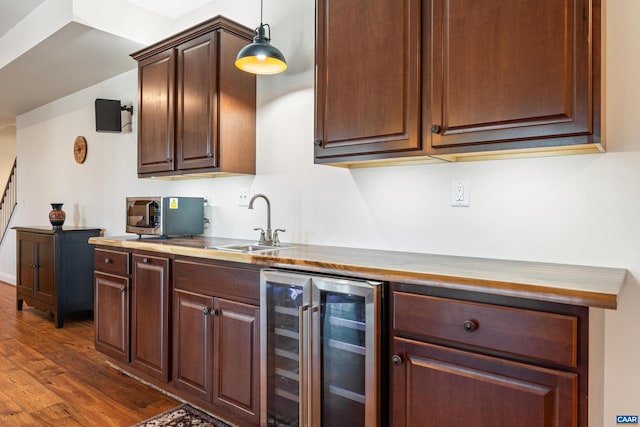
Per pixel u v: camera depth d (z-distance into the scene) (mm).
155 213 2777
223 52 2479
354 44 1826
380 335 1428
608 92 1528
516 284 1163
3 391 2398
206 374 2066
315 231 2396
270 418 1799
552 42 1341
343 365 1544
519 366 1170
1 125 6586
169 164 2744
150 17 3170
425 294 1350
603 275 1304
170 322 2271
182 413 2156
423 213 1987
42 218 5188
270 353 1793
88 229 3961
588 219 1570
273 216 2600
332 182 2328
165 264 2287
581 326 1079
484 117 1479
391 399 1429
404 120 1676
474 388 1244
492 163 1786
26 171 5590
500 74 1442
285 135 2547
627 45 1496
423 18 1625
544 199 1664
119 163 3891
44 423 2053
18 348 3127
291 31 2533
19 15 3262
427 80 1617
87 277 3912
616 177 1520
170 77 2729
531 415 1147
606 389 1525
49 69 3684
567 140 1331
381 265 1513
